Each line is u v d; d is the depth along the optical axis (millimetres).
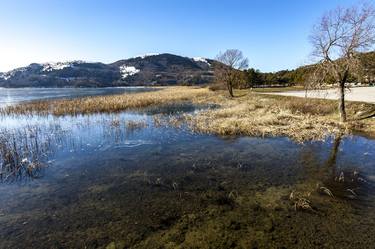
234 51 51438
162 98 46750
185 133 19062
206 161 12688
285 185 9641
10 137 18281
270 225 7008
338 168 11297
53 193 9398
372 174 10531
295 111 25609
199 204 8375
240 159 12852
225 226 7020
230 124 20328
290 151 14000
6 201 8828
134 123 22266
